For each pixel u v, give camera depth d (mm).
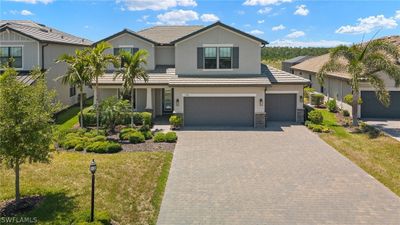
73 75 24750
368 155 19562
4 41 29594
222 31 28391
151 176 16062
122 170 16688
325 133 24844
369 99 30391
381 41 26312
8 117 11219
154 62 31156
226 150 20641
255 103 27047
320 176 16250
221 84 26781
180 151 20375
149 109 29047
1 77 11445
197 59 28641
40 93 12062
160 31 34844
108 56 24297
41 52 29844
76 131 24062
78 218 11234
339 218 12047
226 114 27531
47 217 11500
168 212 12555
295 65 51812
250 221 11859
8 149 11312
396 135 24062
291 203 13297
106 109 25031
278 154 19828
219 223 11734
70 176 15625
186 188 14812
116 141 22594
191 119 27672
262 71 30391
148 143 22203
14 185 14367
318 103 35406
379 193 14242
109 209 12477
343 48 26500
